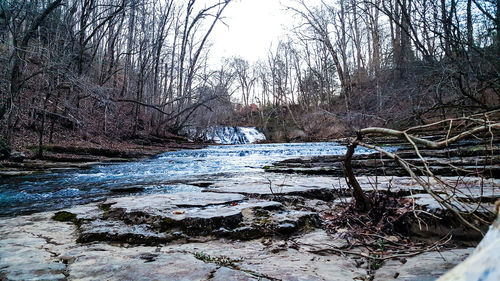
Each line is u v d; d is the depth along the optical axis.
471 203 3.16
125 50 27.28
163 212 3.59
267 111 52.06
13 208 5.25
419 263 2.24
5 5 12.16
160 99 31.16
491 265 0.47
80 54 17.09
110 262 2.36
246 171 10.09
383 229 3.05
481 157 6.75
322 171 8.12
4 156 11.17
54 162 12.37
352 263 2.36
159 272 2.14
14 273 2.13
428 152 8.41
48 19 14.62
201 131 37.91
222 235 3.11
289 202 4.35
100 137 20.17
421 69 13.07
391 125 13.23
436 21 12.12
